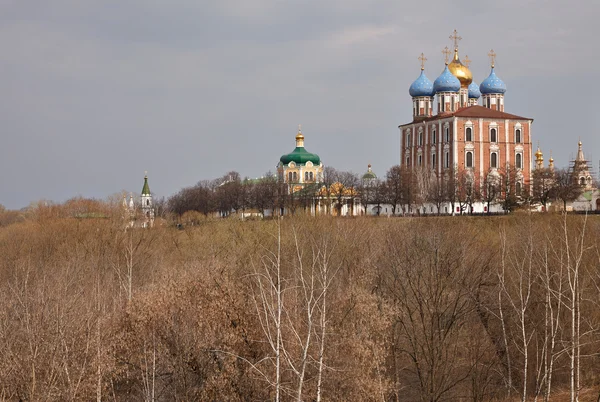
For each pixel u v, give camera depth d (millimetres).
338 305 54875
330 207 151750
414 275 64000
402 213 157250
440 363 59812
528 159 175250
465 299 64188
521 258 66688
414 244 68250
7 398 53125
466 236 73000
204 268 61469
